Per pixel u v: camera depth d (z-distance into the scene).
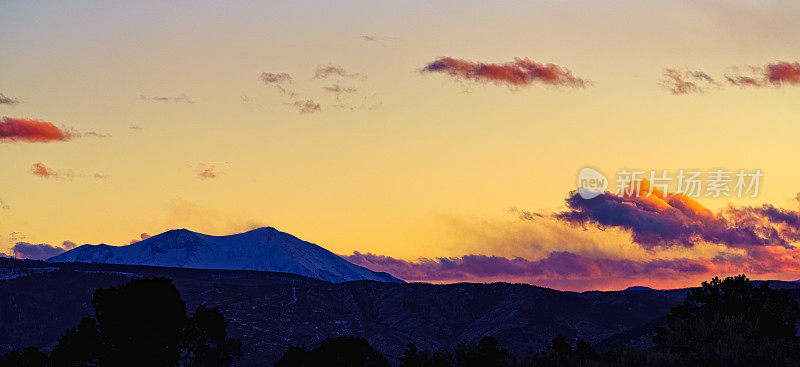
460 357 81.38
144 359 103.31
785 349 68.44
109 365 102.56
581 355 97.94
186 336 109.06
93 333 103.69
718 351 68.81
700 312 101.50
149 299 103.50
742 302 100.06
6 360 103.06
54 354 103.81
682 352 72.62
